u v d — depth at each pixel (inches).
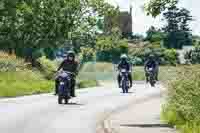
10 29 4362.7
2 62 2906.0
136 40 6761.8
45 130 1074.7
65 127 1127.6
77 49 5049.2
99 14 5103.3
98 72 4520.2
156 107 1569.9
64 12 4507.9
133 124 1157.7
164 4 1128.8
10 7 4335.6
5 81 2573.8
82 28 4985.2
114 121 1216.8
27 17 4382.4
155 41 6830.7
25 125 1146.7
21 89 2336.4
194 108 1037.8
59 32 4498.0
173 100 1201.4
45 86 2576.3
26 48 4407.0
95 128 1121.4
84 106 1617.9
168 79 1216.8
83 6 4931.1
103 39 5467.5
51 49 5054.1
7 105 1626.5
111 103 1729.8
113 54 6127.0
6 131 1049.5
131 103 1724.9
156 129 1067.3
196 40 1267.2
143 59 5787.4
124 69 2257.6
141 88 2568.9
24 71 2915.8
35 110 1476.4
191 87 1083.3
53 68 3710.6
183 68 1160.2
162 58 5123.0
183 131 994.1
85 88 2598.4
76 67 1745.8
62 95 1685.5
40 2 4441.4
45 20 4441.4
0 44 4375.0
